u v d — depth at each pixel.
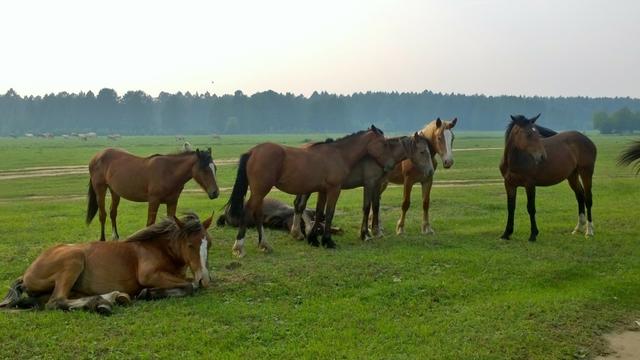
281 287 8.47
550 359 6.34
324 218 12.85
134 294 7.81
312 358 6.06
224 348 6.27
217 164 40.97
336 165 11.52
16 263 9.89
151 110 194.38
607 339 7.06
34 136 157.88
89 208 11.99
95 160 11.73
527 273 9.43
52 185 28.14
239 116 183.12
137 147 70.19
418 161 12.33
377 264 9.77
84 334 6.45
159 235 7.99
